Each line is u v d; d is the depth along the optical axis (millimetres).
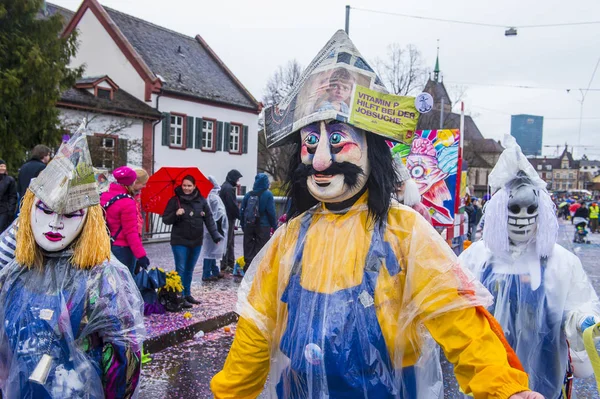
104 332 2422
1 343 2373
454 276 1832
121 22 26359
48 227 2396
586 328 2732
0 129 13922
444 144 7914
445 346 1807
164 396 4203
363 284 1855
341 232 1957
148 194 7559
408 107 1960
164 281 6402
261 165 40531
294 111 2078
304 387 1862
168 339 5480
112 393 2441
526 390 1607
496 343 1767
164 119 23578
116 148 18422
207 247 8414
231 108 27578
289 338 1934
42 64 14383
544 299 3090
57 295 2389
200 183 7578
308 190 2084
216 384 2133
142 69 23141
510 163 3219
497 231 3211
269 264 2145
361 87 1969
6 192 7906
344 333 1814
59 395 2270
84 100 20031
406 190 4738
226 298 7270
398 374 1832
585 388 4809
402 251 1890
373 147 2020
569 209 33156
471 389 1708
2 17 14094
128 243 5297
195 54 29219
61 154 2451
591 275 10984
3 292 2461
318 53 2084
